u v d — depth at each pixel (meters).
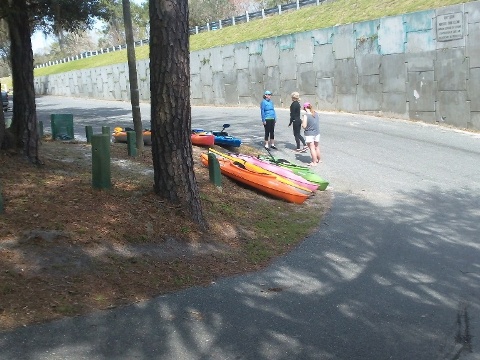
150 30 7.71
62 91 56.00
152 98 7.81
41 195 7.64
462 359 4.71
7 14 9.56
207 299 5.76
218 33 41.09
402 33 22.58
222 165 12.16
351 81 25.53
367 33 24.23
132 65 13.30
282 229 9.03
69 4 14.78
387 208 10.88
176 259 6.72
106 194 7.95
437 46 21.22
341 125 22.38
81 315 5.00
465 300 6.19
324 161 15.53
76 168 10.47
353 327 5.30
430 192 12.15
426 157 15.89
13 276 5.39
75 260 5.98
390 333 5.20
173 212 7.70
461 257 7.89
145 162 12.29
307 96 28.23
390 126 21.73
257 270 6.96
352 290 6.39
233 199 10.36
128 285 5.79
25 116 9.72
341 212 10.57
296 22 33.16
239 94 32.94
